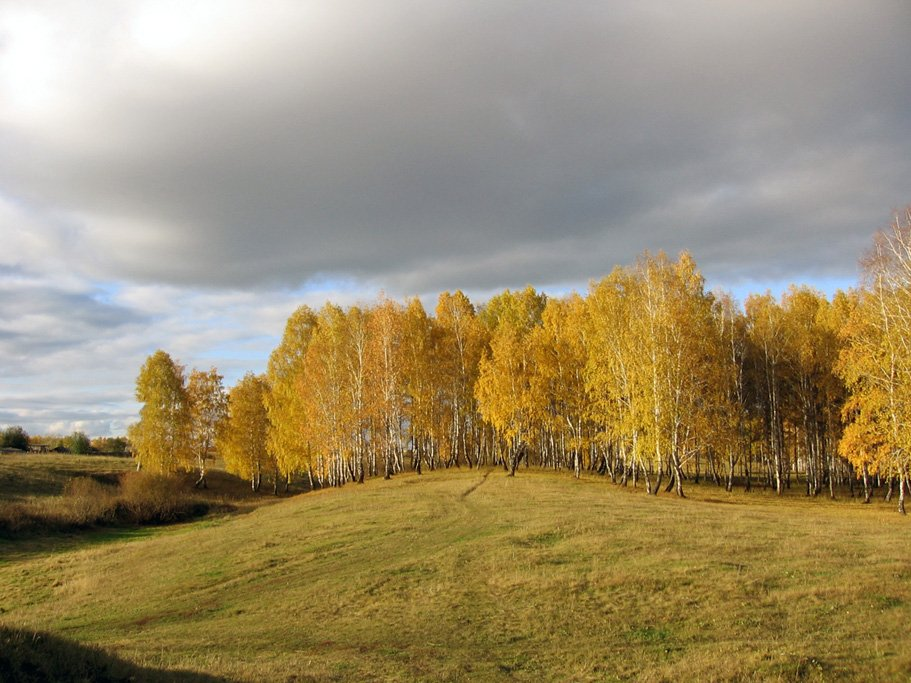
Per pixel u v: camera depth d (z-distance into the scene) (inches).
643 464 1702.8
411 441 2479.1
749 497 1807.3
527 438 2086.6
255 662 518.6
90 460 2989.7
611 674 489.7
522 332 2632.9
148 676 430.6
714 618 609.9
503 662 532.4
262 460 2741.1
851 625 558.3
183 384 2596.0
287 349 2416.3
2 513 1515.7
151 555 1119.6
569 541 941.2
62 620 776.3
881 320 1477.6
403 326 2228.1
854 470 2058.3
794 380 2108.8
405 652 561.3
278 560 972.6
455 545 976.3
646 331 1668.3
